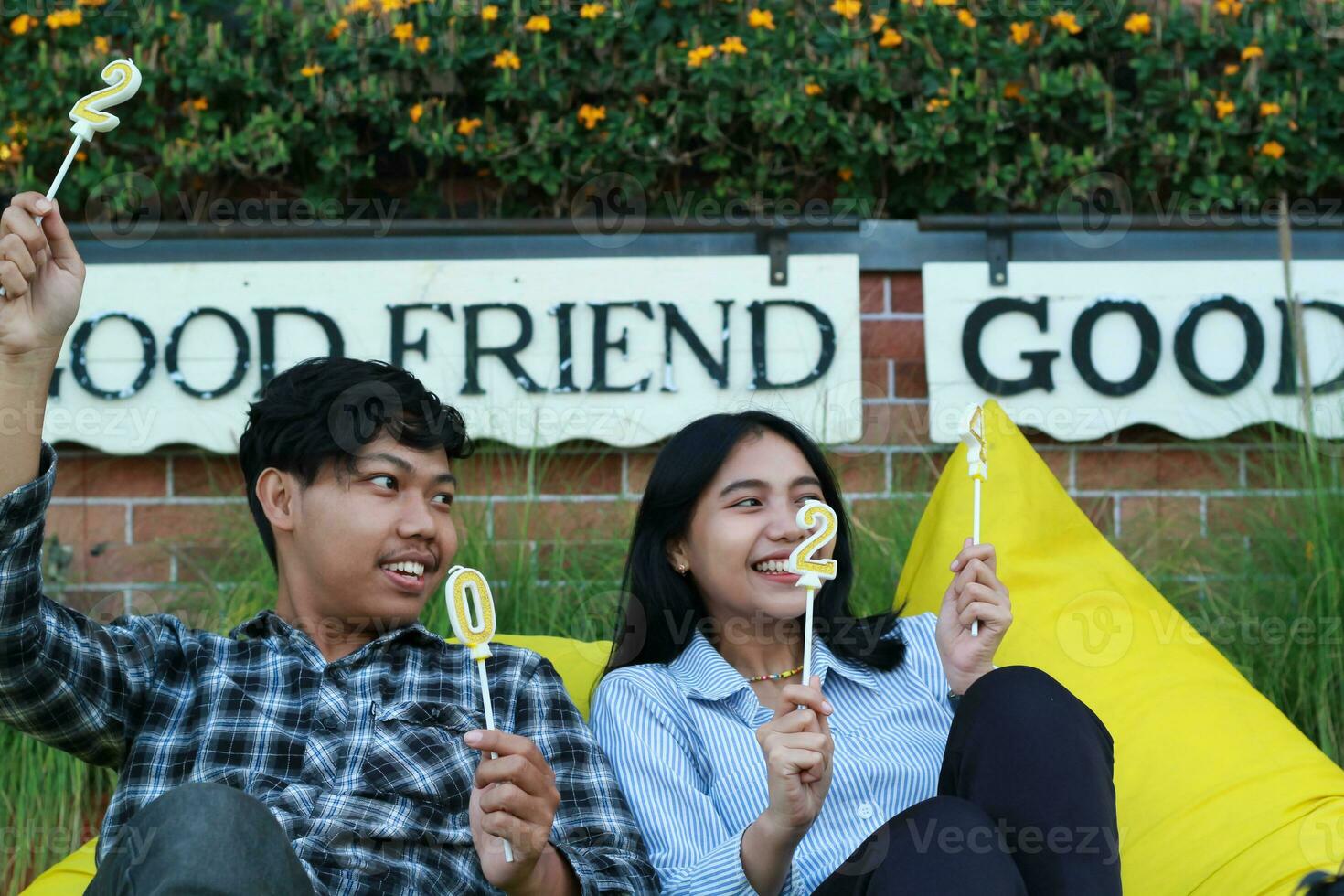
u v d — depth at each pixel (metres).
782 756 1.29
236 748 1.40
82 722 1.38
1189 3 2.96
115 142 2.88
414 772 1.41
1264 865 1.52
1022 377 2.69
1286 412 2.66
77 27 2.86
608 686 1.62
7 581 1.28
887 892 1.17
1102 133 2.95
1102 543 2.04
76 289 1.31
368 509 1.46
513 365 2.68
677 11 2.91
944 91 2.86
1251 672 2.28
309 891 1.13
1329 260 2.70
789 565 1.47
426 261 2.70
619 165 2.94
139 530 2.70
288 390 1.50
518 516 2.59
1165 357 2.69
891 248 2.76
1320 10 2.88
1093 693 1.79
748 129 2.96
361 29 2.88
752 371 2.68
